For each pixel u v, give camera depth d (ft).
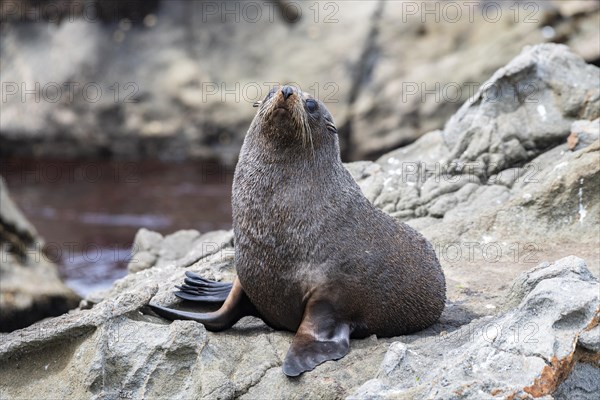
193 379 85.46
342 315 87.35
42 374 91.09
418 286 90.27
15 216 158.92
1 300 146.10
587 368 82.38
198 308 99.30
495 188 126.93
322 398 78.74
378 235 89.66
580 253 110.52
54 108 275.80
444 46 257.34
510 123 131.75
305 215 87.15
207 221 213.66
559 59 134.10
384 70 258.16
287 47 274.16
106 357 87.71
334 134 91.86
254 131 90.27
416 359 80.38
